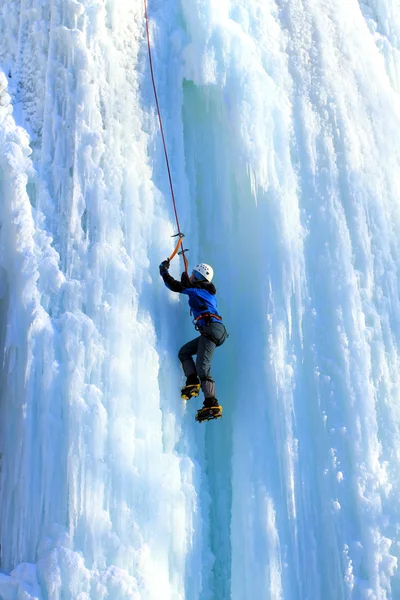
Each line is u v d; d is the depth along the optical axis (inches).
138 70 274.4
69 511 209.0
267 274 256.2
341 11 325.7
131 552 209.2
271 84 283.7
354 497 236.8
